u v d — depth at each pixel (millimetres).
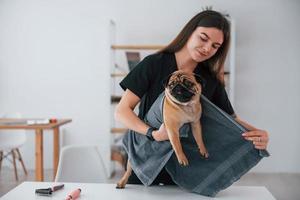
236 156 1170
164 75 1260
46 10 3951
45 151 3883
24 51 3982
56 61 3977
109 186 1320
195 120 1117
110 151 3619
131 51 3881
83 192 1245
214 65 1279
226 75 3688
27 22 3971
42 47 3979
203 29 1137
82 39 3959
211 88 1278
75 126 4012
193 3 3891
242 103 3916
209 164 1201
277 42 3867
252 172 3883
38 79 3990
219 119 1130
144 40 3932
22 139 3488
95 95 3996
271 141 3914
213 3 3871
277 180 3529
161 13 3914
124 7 3930
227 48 1240
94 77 3986
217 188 1201
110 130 3641
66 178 1727
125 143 1302
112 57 3760
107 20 3938
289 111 3896
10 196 1198
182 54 1260
